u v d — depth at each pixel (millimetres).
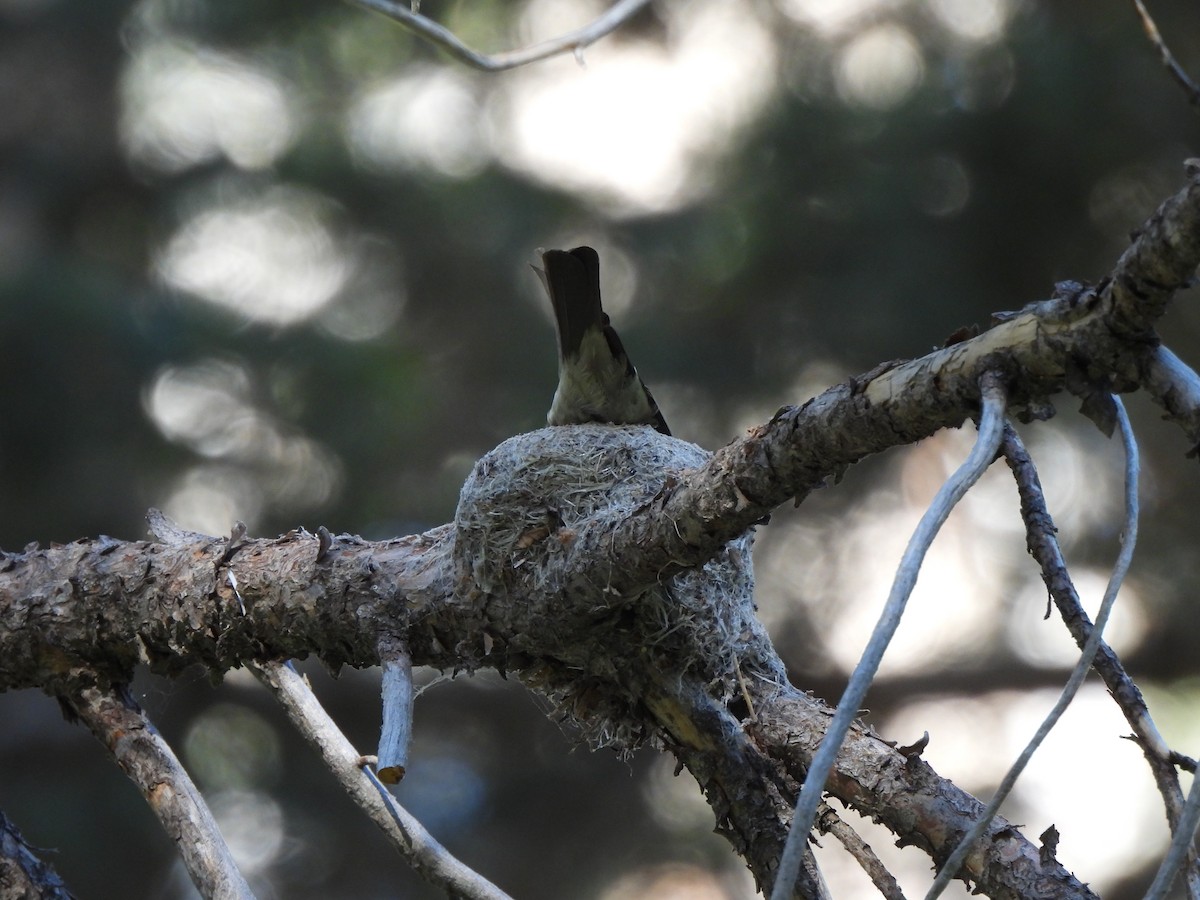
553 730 12547
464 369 12305
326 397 11930
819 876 3670
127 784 12492
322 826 12352
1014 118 10477
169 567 4375
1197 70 10297
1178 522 10984
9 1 13773
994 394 2715
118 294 12086
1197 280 2590
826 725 3822
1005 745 12117
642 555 3564
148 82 12992
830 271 11039
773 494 3230
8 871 4094
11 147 13227
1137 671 11609
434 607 4059
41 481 11914
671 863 12289
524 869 12180
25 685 4527
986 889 3285
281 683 4270
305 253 12477
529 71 12180
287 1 12594
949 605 12117
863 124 10789
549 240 12117
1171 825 2586
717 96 11742
